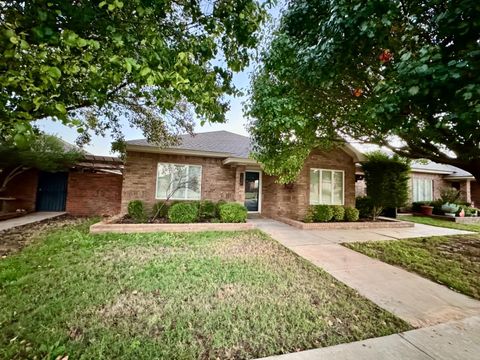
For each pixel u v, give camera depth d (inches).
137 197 390.6
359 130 232.2
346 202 428.8
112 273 157.9
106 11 88.4
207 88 122.5
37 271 158.6
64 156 407.8
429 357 89.3
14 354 85.0
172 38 117.0
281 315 116.3
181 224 305.1
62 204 472.1
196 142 454.6
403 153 251.0
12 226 314.8
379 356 89.7
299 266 186.9
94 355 85.8
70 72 75.2
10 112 64.2
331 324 110.5
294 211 404.8
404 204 422.0
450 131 143.1
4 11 72.2
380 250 240.7
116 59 83.3
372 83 177.8
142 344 92.7
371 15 119.1
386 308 127.3
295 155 284.2
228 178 443.5
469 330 108.0
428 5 112.3
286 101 184.9
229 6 114.1
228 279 155.7
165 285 143.4
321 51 145.2
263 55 201.0
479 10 93.0
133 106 310.2
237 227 322.3
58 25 83.5
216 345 94.0
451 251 239.5
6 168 414.0
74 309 114.4
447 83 97.7
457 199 565.3
